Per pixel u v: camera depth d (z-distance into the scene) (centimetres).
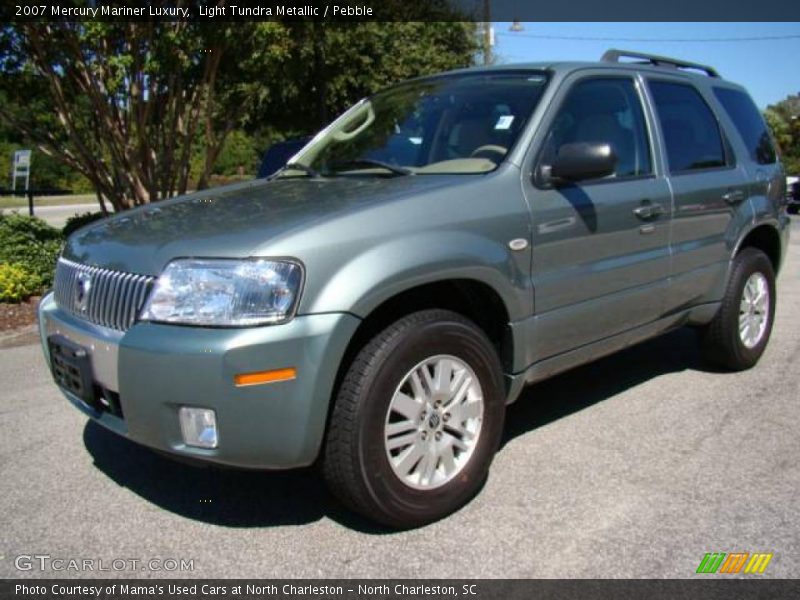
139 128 1003
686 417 450
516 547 311
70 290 354
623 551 306
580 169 359
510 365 365
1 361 601
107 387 317
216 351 278
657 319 452
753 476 371
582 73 418
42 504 354
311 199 345
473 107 412
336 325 290
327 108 1981
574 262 384
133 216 376
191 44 916
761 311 541
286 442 290
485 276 338
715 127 513
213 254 294
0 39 939
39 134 1049
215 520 338
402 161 411
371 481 305
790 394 488
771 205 543
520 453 402
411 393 321
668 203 441
